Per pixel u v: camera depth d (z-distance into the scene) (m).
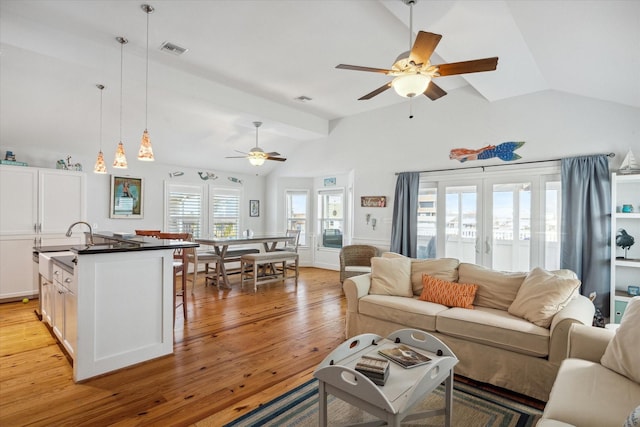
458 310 2.89
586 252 3.88
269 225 8.38
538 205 4.38
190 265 7.06
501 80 4.00
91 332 2.59
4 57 3.52
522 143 4.48
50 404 2.26
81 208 5.20
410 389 1.64
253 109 5.16
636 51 2.45
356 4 2.90
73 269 2.65
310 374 2.72
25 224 4.75
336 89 4.92
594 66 2.98
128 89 4.19
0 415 2.13
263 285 6.01
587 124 4.02
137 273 2.84
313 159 7.11
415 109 5.52
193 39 3.47
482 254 4.82
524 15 2.43
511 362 2.46
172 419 2.11
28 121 4.70
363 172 6.21
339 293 5.44
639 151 3.71
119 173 6.15
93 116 4.90
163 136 5.83
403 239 5.47
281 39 3.47
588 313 2.47
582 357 2.01
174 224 6.90
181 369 2.77
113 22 3.16
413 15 2.67
